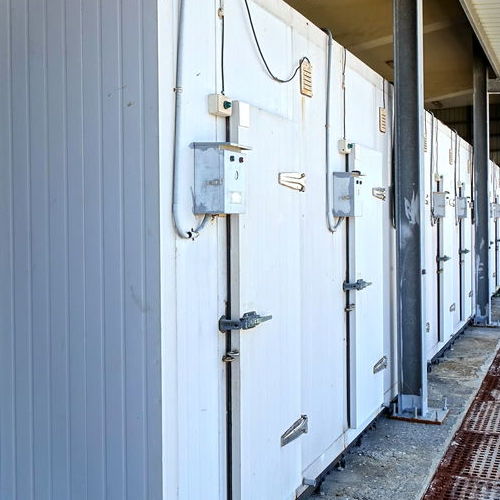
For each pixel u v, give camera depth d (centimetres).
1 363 220
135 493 194
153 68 187
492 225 1088
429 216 598
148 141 188
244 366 229
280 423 261
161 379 189
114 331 196
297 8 609
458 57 825
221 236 224
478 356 651
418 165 433
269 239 249
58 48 202
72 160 201
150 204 188
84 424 203
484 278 825
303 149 304
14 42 211
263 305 245
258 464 241
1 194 216
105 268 196
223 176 203
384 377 441
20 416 217
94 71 196
